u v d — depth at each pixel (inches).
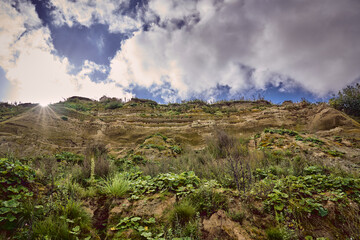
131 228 114.0
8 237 91.7
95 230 115.6
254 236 100.3
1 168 129.6
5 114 647.1
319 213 111.6
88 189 172.9
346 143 354.6
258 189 139.2
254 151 311.6
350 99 581.6
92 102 1408.7
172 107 1179.3
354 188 135.2
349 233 97.8
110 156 375.9
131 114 896.3
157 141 498.6
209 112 916.0
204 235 104.4
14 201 108.9
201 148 472.1
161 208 132.3
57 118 602.9
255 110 776.3
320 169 204.5
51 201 117.3
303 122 566.9
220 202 131.6
